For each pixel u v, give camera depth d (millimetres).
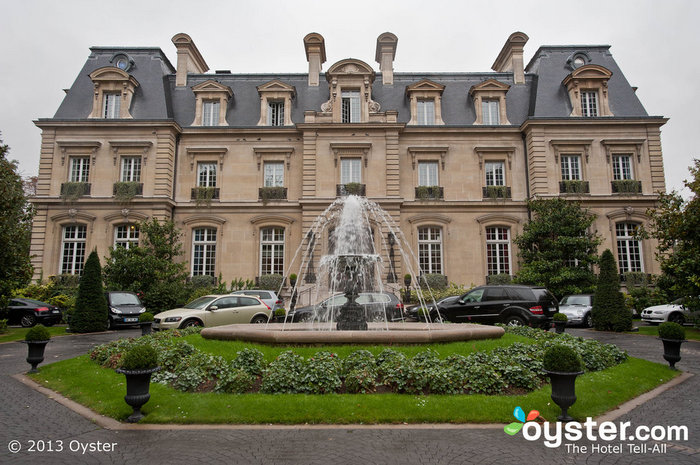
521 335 12320
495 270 27766
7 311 19672
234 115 29219
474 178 28281
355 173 27734
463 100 29797
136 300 21078
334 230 26109
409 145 28609
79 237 27281
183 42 30609
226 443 5953
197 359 8938
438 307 17141
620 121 27688
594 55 30453
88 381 8992
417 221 27672
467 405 7160
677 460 5496
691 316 19203
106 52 30172
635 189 27328
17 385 9398
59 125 27453
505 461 5391
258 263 27828
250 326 13531
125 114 27844
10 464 5297
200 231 28234
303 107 29406
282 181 28531
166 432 6418
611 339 15914
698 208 16719
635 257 27391
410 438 6125
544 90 29172
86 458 5480
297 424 6719
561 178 27672
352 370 8250
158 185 27047
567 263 25922
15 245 18266
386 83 30281
